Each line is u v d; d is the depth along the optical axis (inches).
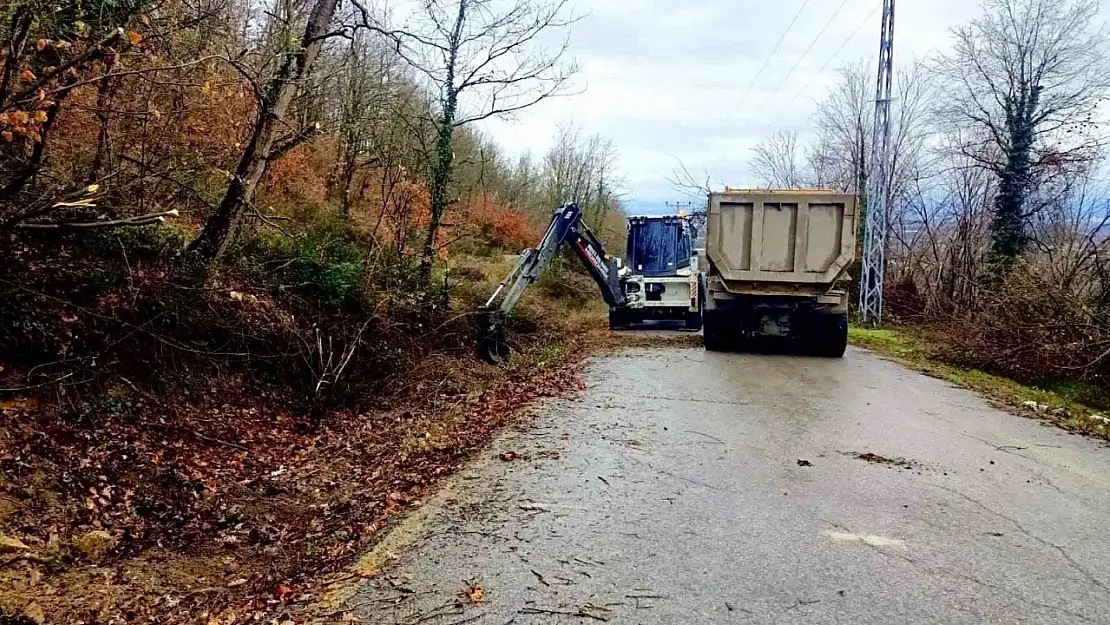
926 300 935.0
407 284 501.7
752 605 160.7
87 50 228.4
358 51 567.8
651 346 603.5
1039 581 173.2
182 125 361.4
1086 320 497.0
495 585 170.9
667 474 251.9
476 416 339.0
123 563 187.9
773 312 556.4
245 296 343.3
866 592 166.9
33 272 260.2
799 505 222.4
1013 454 284.8
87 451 229.9
